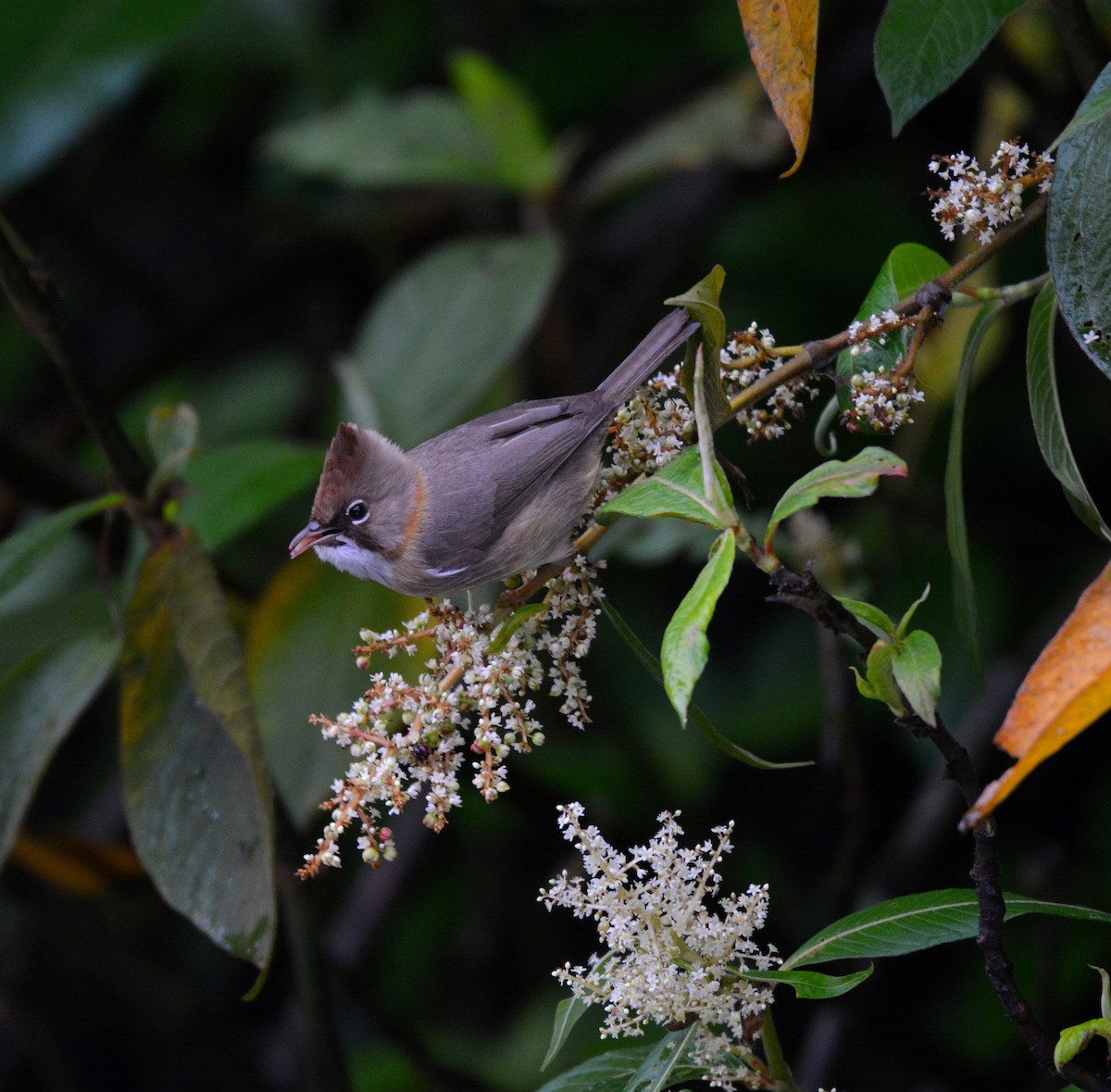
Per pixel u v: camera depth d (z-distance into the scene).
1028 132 8.66
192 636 6.43
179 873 6.43
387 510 6.61
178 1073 12.89
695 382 4.30
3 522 11.02
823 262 11.24
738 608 10.90
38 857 8.81
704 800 10.38
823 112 11.37
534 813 10.35
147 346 12.60
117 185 14.62
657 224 12.77
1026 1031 4.31
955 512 5.22
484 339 9.26
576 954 11.55
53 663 7.40
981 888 4.27
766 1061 4.96
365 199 13.62
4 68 8.65
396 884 11.18
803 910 10.27
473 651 4.94
